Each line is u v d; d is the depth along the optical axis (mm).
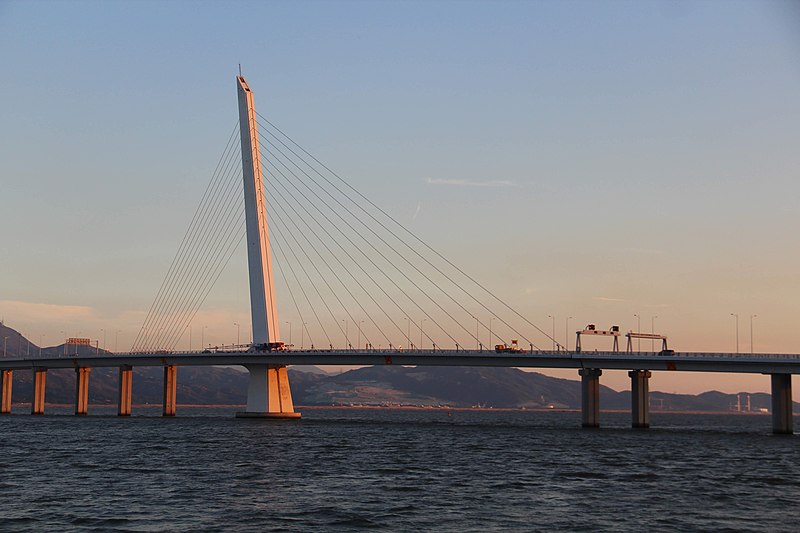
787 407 171125
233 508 67188
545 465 100938
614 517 65188
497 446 131625
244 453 113250
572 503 71500
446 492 76812
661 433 179250
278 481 83062
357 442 137250
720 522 63875
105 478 84875
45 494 74000
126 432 162250
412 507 68438
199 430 170875
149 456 108250
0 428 176750
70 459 103875
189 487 78500
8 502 69625
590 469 97062
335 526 60719
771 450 130375
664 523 63219
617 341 190250
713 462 108062
